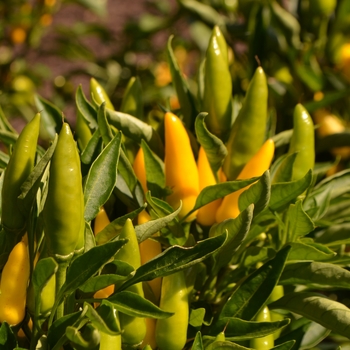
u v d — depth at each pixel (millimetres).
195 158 730
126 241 607
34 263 643
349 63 886
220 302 699
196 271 668
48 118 755
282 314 728
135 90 761
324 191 741
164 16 1422
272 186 673
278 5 955
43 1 1248
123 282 637
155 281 670
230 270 708
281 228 696
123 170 684
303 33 910
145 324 646
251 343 678
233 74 908
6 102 1367
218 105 718
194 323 664
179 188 685
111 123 715
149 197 661
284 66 906
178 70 743
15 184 629
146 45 1400
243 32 938
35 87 1421
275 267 667
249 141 702
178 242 690
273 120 780
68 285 617
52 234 612
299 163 714
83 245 629
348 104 908
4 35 1359
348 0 878
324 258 679
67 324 614
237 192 682
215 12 970
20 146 627
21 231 641
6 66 1354
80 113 713
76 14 2613
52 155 609
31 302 626
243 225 646
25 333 644
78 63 2357
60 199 605
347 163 890
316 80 875
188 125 752
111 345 629
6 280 620
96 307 651
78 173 608
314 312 674
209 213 698
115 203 729
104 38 1417
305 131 710
